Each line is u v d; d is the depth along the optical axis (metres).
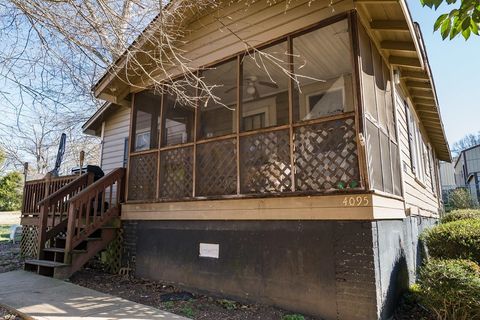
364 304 3.63
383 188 4.46
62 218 6.87
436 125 10.80
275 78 6.64
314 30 4.62
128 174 6.56
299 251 4.19
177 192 5.68
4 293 4.60
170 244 5.61
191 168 5.55
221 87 7.07
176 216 5.56
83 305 4.10
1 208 25.34
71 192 7.00
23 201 8.87
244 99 7.86
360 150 3.89
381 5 4.32
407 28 4.55
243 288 4.59
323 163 4.17
